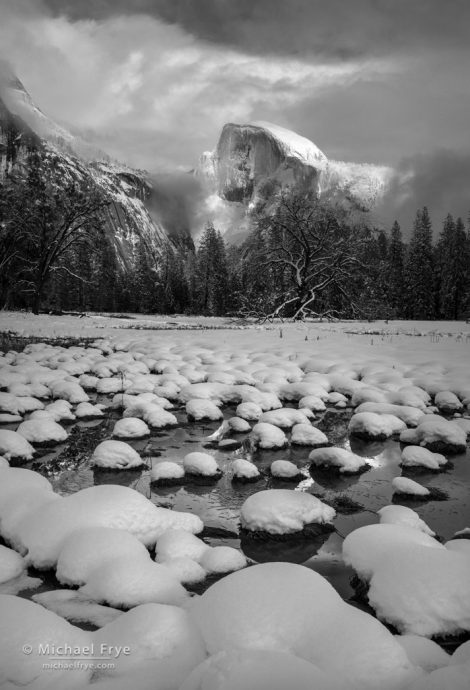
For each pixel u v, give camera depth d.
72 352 17.77
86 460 7.34
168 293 82.75
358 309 39.91
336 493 6.36
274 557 4.71
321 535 5.16
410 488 6.26
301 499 5.39
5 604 3.04
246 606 3.19
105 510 4.61
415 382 12.38
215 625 3.11
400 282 65.12
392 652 2.79
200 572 4.12
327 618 3.11
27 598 3.76
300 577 3.46
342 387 12.14
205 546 4.54
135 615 3.10
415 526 5.04
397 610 3.49
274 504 5.23
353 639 2.88
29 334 24.72
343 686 2.47
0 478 5.34
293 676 2.48
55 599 3.66
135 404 9.87
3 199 40.94
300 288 38.84
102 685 2.58
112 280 84.00
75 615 3.46
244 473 6.71
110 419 9.89
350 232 39.59
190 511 5.74
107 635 2.99
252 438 8.42
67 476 6.70
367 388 11.71
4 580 4.03
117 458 6.94
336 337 21.95
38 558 4.21
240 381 12.55
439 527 5.43
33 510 4.79
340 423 9.90
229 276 73.56
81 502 4.69
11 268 45.22
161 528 4.79
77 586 3.88
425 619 3.39
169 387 11.60
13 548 4.49
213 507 5.86
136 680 2.64
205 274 76.00
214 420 9.93
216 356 16.38
